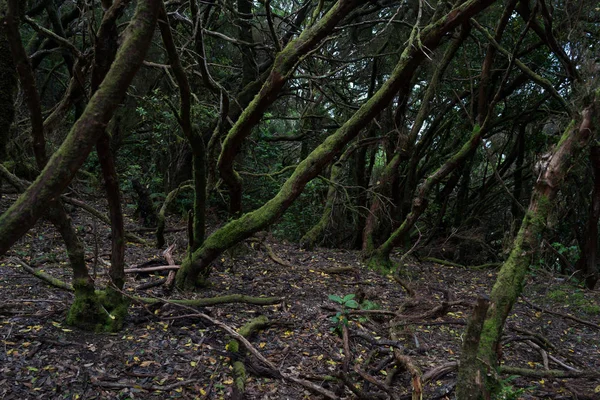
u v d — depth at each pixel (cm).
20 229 127
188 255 489
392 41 1016
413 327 459
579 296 679
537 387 362
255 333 396
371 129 998
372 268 727
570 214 884
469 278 796
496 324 260
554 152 271
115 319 366
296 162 1412
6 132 544
